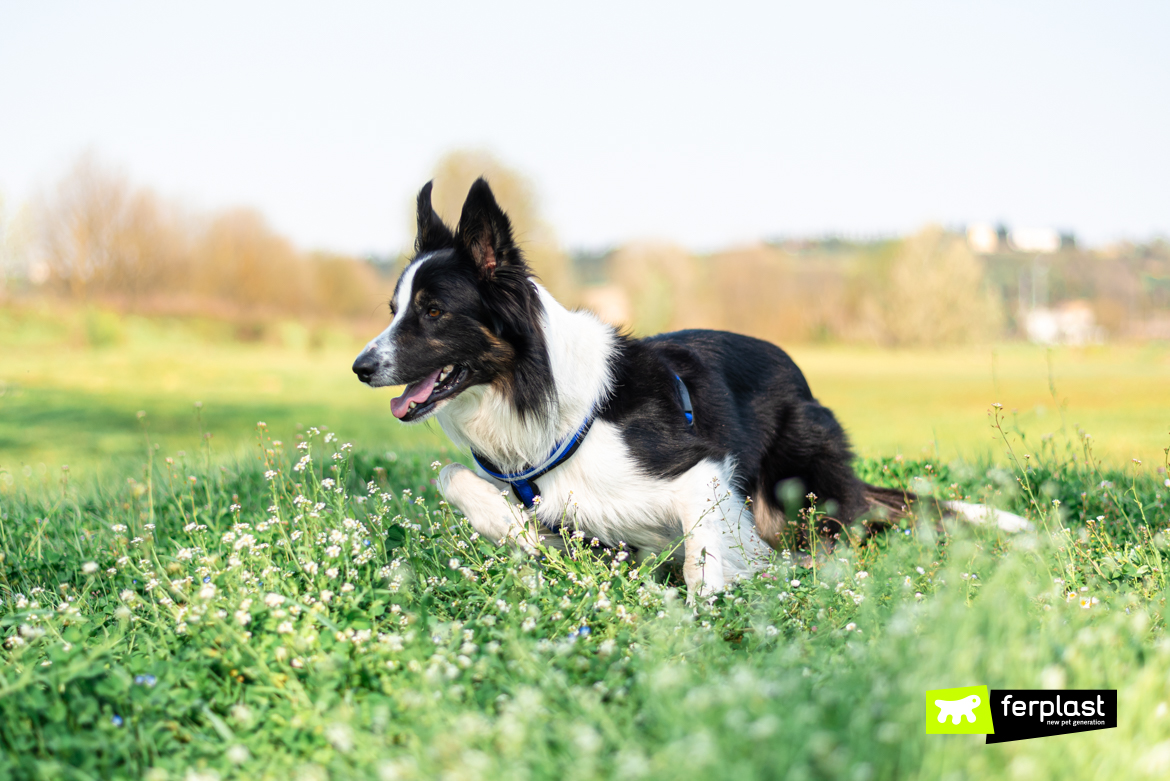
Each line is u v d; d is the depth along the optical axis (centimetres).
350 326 4781
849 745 195
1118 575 356
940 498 516
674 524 386
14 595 372
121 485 590
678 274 5459
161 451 834
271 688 260
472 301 371
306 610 302
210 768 234
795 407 466
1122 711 215
